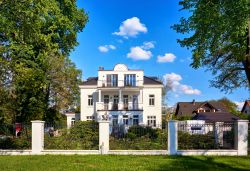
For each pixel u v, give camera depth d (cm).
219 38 2050
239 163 1638
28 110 3416
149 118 5525
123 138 2166
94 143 2133
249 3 1739
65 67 3928
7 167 1491
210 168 1488
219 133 2127
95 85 5594
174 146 2011
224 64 3119
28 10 1841
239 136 1998
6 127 2202
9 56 2230
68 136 2183
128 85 5534
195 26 2161
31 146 2064
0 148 2127
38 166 1527
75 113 5753
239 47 2119
